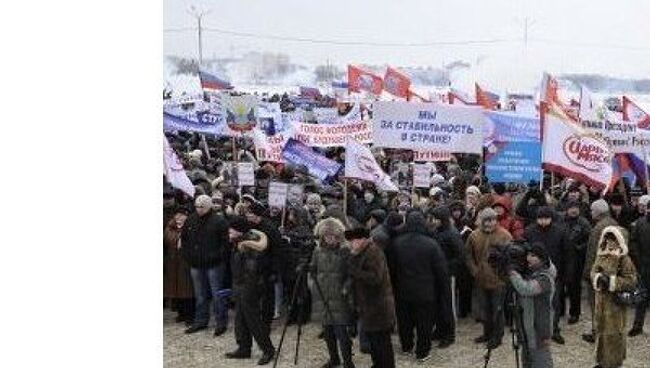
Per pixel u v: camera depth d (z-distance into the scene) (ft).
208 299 32.65
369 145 48.93
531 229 30.66
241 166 42.70
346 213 37.83
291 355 29.22
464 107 39.58
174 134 78.69
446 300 28.60
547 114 37.63
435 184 47.65
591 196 43.14
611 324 24.56
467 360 28.17
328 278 25.41
